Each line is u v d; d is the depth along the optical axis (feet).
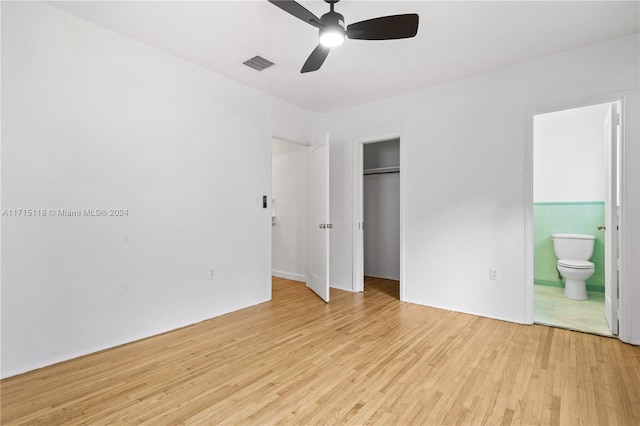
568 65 8.99
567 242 13.17
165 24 7.79
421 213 11.73
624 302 8.21
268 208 12.40
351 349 7.86
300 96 12.60
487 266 10.28
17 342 6.66
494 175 10.18
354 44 8.61
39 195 6.95
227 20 7.63
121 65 8.29
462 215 10.80
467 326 9.43
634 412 5.33
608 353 7.55
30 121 6.84
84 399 5.74
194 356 7.51
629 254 8.14
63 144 7.30
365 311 10.94
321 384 6.24
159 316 9.02
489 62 9.67
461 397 5.78
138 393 5.93
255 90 11.89
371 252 17.16
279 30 8.06
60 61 7.25
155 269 8.97
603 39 8.37
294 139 13.61
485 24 7.68
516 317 9.73
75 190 7.48
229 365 7.04
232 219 11.07
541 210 14.55
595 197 13.35
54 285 7.16
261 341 8.39
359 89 11.85
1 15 6.48
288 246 16.14
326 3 6.83
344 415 5.28
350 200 13.93
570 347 7.91
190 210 9.82
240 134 11.35
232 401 5.68
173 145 9.41
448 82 11.13
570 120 13.93
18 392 5.95
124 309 8.31
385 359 7.30
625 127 8.21
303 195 15.30
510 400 5.69
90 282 7.72
